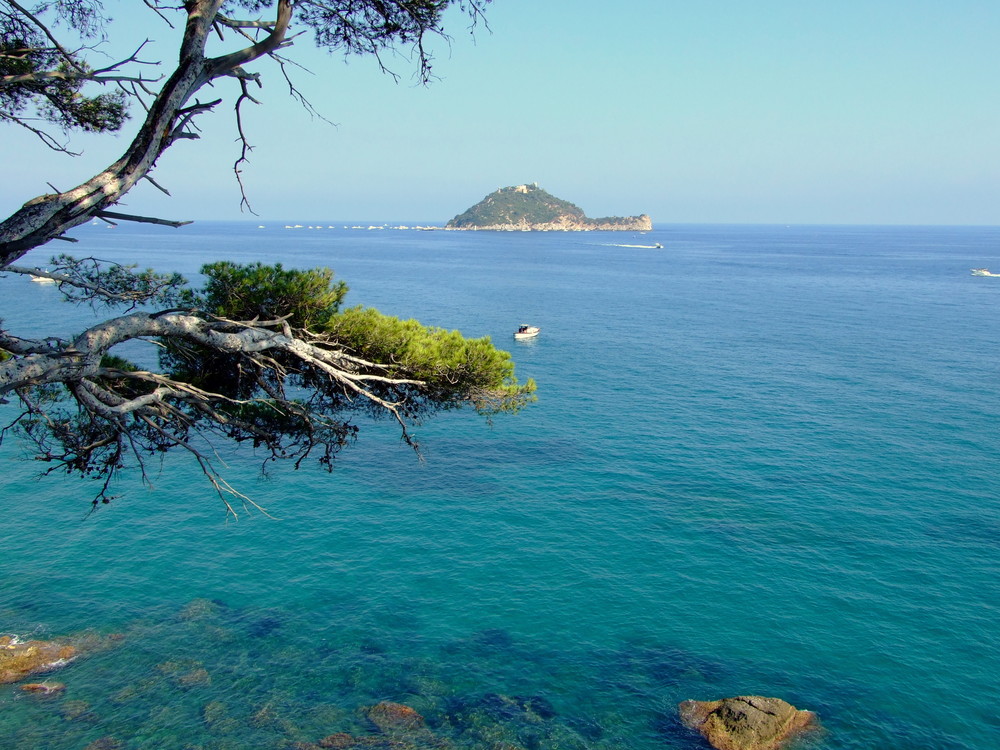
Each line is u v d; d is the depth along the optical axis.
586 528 33.84
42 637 24.33
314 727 20.70
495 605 27.36
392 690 22.45
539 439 46.97
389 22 10.73
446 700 22.08
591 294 138.62
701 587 28.69
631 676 23.38
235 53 9.20
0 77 8.80
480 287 147.62
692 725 21.06
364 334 12.43
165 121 8.85
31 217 8.21
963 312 113.62
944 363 72.19
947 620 26.34
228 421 11.46
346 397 12.81
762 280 173.38
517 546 31.98
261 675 22.97
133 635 24.83
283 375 11.54
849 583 28.92
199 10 8.98
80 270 11.34
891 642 25.08
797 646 24.91
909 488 38.66
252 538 32.34
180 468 40.06
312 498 36.78
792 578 29.33
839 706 21.92
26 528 32.41
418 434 47.28
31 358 8.62
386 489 38.19
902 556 31.08
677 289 150.88
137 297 11.17
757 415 52.97
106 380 11.15
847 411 54.06
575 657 24.33
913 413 53.44
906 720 21.30
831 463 42.56
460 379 12.94
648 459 43.28
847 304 125.31
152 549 31.02
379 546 31.81
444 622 26.27
